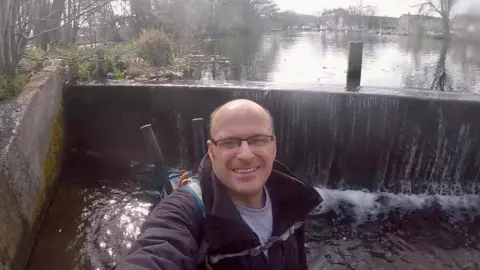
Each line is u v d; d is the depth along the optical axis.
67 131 3.91
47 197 2.93
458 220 3.04
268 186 0.80
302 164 3.69
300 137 3.61
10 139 2.26
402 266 2.51
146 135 2.91
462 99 3.24
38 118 2.91
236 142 0.70
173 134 3.86
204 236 0.71
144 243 0.65
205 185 0.73
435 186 3.48
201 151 2.69
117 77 4.48
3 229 1.96
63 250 2.50
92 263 2.40
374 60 8.27
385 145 3.46
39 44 5.25
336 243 2.74
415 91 3.61
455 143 3.34
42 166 2.87
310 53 9.75
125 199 3.16
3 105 2.66
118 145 3.94
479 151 3.31
